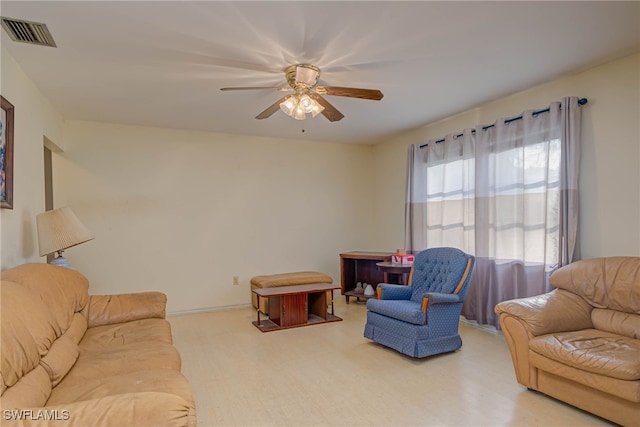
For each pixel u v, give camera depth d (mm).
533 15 2174
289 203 5344
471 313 3980
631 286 2412
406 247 4805
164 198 4609
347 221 5746
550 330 2426
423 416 2164
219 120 4293
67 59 2652
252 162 5113
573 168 3025
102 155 4336
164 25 2223
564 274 2779
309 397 2408
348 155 5773
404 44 2504
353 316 4520
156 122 4359
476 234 3844
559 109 3141
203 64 2773
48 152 4223
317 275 4891
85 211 4254
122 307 2795
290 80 2836
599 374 1988
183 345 3447
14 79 2643
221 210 4906
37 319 1659
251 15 2129
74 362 1890
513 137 3520
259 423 2105
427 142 4711
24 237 2777
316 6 2047
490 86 3328
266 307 4547
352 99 3650
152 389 1561
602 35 2428
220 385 2588
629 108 2762
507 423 2078
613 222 2855
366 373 2785
